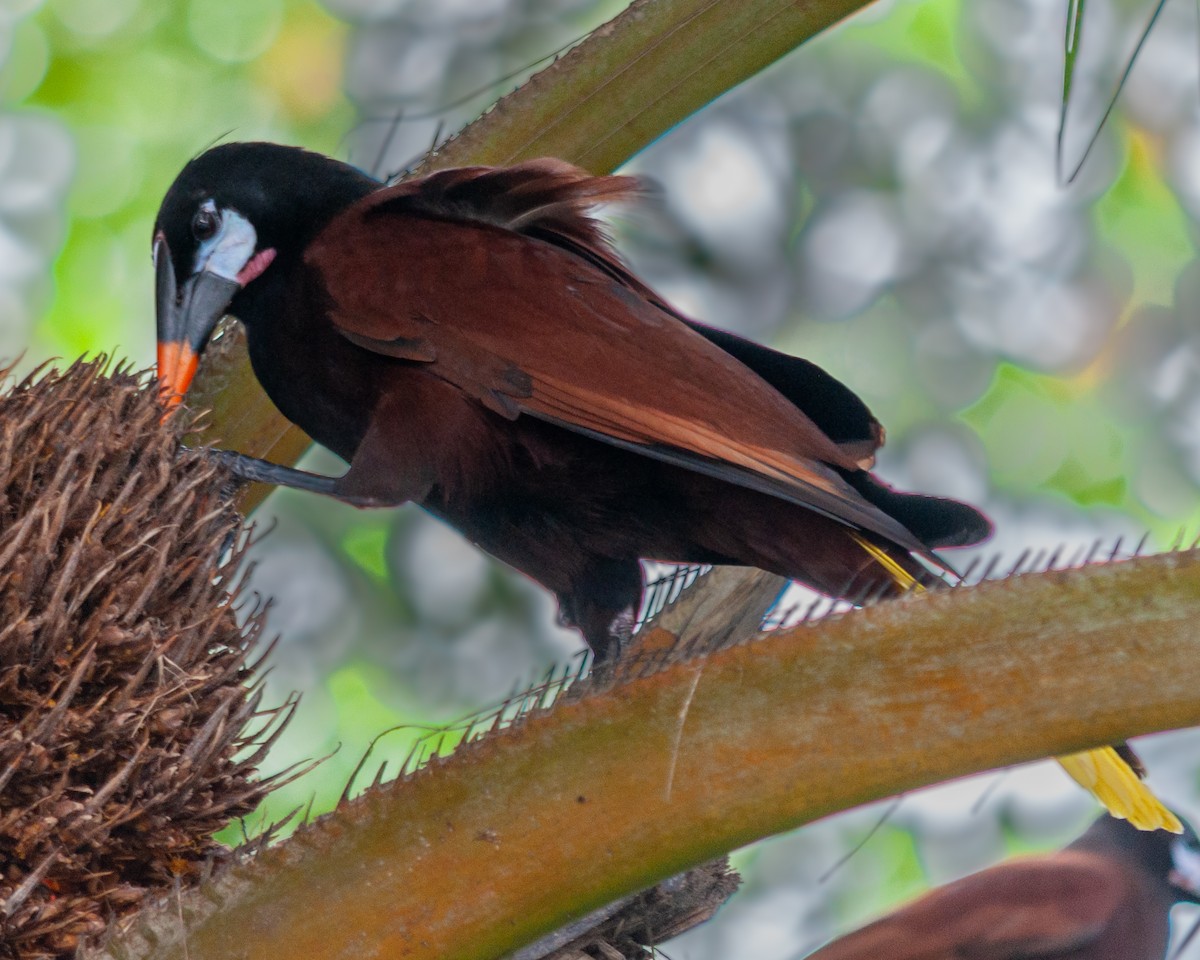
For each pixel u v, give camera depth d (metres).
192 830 5.75
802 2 5.92
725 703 5.66
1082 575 5.65
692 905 5.81
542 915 5.67
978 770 5.65
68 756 5.71
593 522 5.93
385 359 5.91
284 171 5.95
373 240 5.92
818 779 5.66
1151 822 5.81
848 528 5.89
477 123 5.96
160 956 5.66
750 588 5.92
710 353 5.89
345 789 5.68
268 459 5.98
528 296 5.90
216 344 5.98
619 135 5.95
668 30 5.93
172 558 5.77
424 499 5.94
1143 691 5.64
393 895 5.67
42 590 5.72
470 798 5.67
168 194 5.96
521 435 5.90
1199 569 5.64
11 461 5.74
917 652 5.65
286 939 5.66
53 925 5.71
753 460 5.86
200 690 5.76
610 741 5.66
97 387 5.79
